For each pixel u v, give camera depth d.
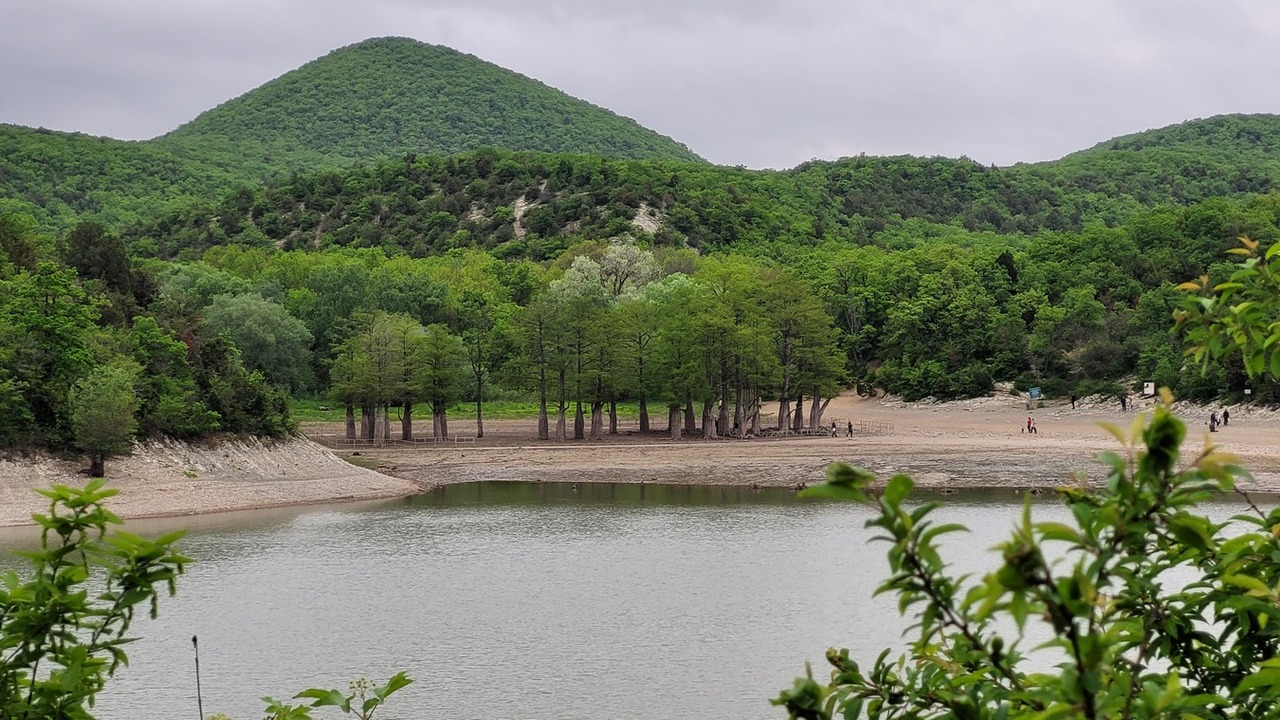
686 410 113.12
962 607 4.54
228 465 73.62
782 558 48.59
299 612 39.09
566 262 186.00
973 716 5.25
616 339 106.81
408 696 29.58
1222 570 6.27
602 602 40.28
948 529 4.58
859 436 108.19
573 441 105.56
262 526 59.50
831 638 35.06
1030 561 4.07
